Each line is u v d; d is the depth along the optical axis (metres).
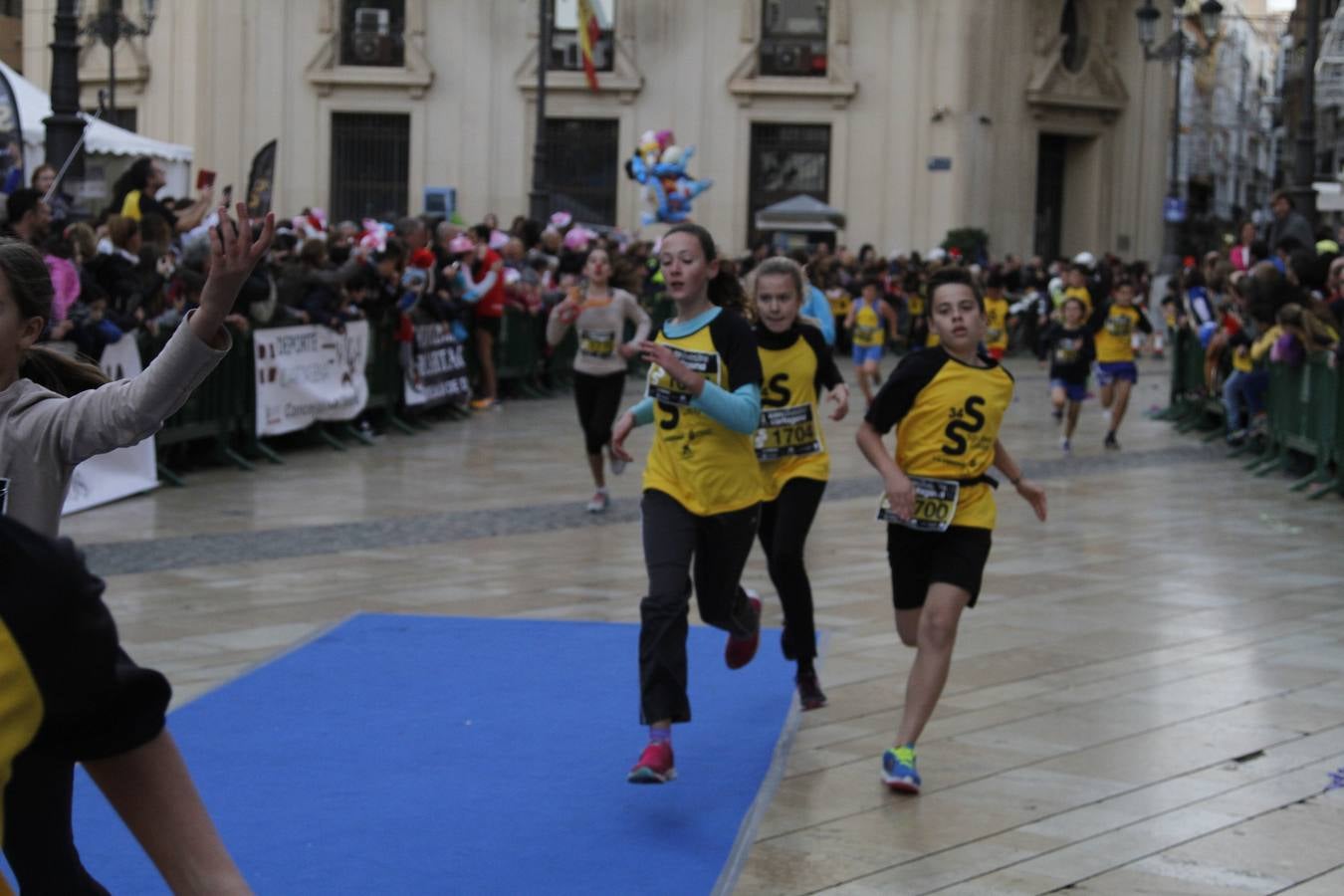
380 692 6.60
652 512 5.47
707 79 33.84
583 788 5.39
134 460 11.62
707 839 4.90
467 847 4.81
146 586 8.54
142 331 11.56
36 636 2.24
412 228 16.44
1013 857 4.73
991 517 5.46
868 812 5.14
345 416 15.02
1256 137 71.19
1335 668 7.03
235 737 5.93
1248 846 4.83
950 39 33.34
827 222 31.39
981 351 5.67
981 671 6.96
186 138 34.06
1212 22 25.84
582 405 11.23
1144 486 13.32
